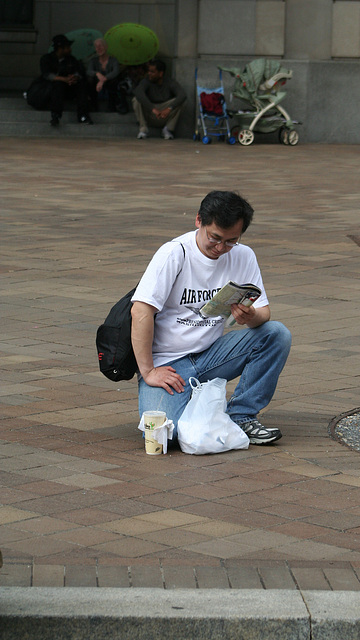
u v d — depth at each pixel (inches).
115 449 370.3
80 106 1937.7
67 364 491.2
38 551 277.0
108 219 983.0
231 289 366.0
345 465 358.6
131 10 2100.1
